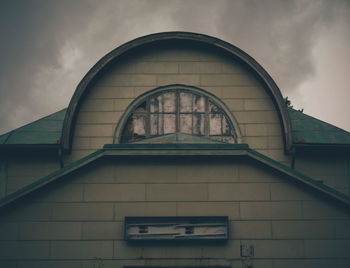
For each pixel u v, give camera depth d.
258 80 15.20
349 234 10.95
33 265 10.81
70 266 10.84
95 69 14.89
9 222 11.02
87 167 11.31
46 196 11.16
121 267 10.88
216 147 11.27
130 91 15.16
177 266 10.91
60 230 11.00
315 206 11.10
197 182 11.27
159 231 11.02
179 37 15.37
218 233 10.98
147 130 14.96
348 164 14.91
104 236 11.01
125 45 15.16
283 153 14.71
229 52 15.25
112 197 11.19
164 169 11.34
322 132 15.44
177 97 15.22
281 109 14.66
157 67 15.37
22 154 14.88
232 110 15.05
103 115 14.93
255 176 11.28
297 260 10.85
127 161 11.37
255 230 11.02
